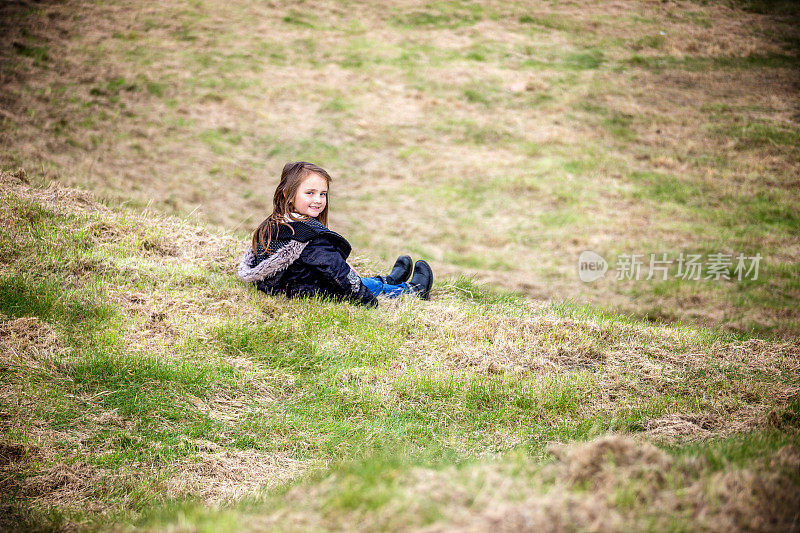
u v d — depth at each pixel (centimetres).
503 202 1520
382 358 516
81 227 687
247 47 2222
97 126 1611
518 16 2588
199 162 1549
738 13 2623
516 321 585
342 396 463
